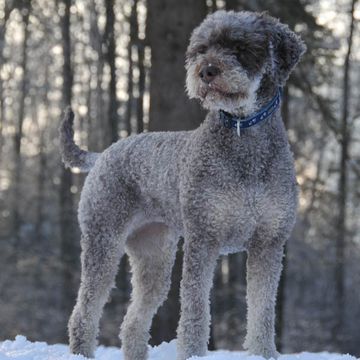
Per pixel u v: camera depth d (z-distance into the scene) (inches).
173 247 301.0
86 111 1095.6
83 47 1021.2
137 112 743.7
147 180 274.1
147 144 277.6
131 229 288.2
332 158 1026.7
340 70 880.9
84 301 285.4
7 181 1153.4
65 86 798.5
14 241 1033.5
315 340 959.0
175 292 434.3
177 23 453.4
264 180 242.4
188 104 449.4
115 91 741.3
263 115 242.5
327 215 797.2
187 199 247.0
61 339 838.5
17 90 1128.2
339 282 949.2
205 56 245.0
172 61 452.1
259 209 242.7
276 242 247.8
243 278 821.9
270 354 247.8
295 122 903.1
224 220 243.1
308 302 1117.1
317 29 528.1
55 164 1178.6
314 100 552.4
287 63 253.9
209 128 247.8
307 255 1025.5
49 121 1237.7
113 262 283.9
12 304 914.7
